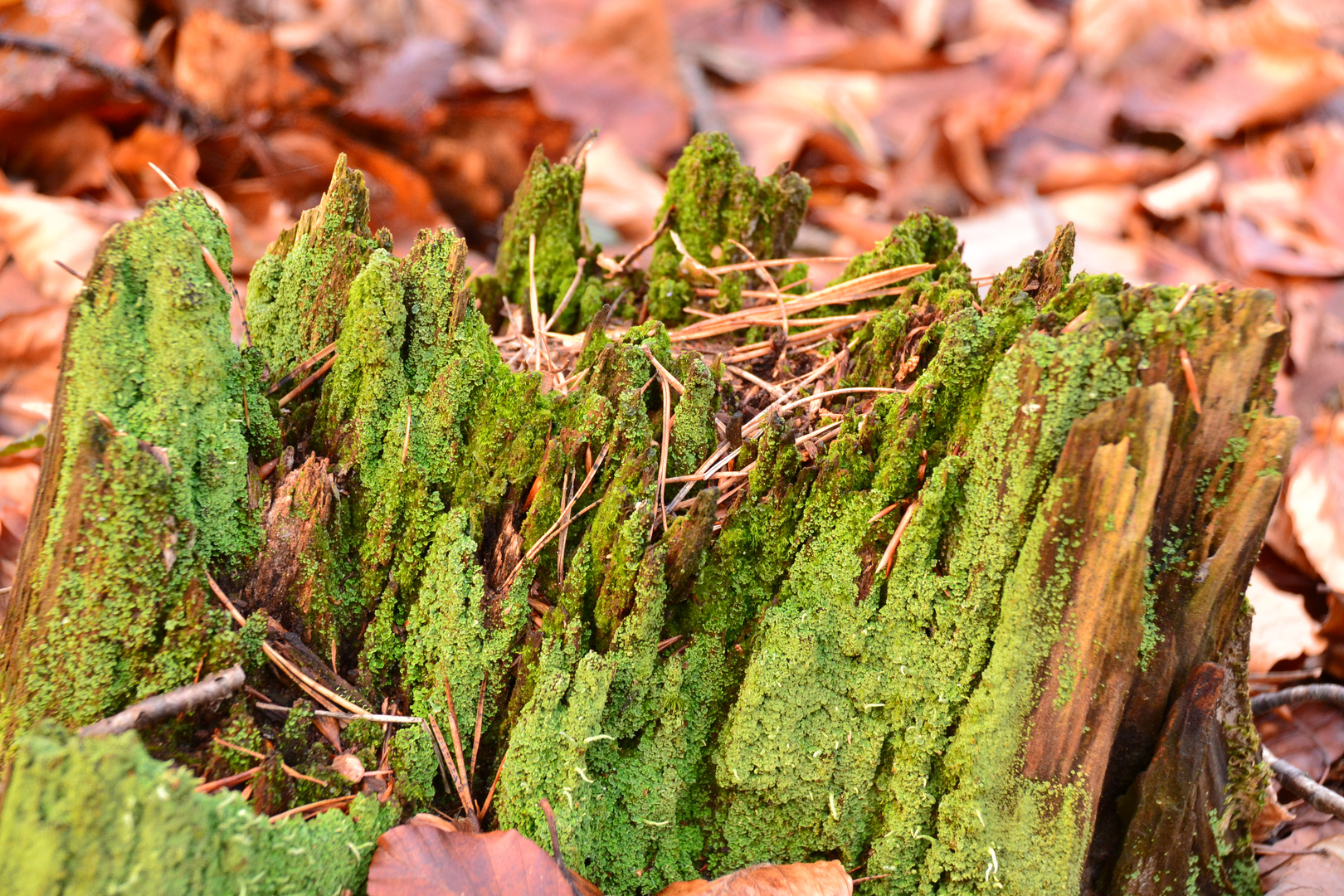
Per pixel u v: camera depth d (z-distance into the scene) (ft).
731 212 2.68
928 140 5.65
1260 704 2.68
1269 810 2.53
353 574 2.44
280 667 2.40
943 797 2.41
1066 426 2.34
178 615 2.36
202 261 2.37
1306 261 4.74
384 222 4.55
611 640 2.41
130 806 2.23
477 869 2.33
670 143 5.85
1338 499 3.05
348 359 2.43
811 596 2.42
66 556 2.34
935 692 2.40
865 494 2.41
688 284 2.69
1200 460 2.35
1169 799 2.38
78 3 4.49
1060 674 2.37
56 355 3.12
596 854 2.42
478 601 2.41
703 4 7.45
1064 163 5.81
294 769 2.37
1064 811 2.38
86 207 3.59
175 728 2.35
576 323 2.69
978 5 8.06
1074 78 6.91
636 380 2.47
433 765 2.41
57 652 2.35
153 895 2.24
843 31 8.12
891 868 2.42
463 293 2.44
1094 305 2.34
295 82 4.70
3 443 2.97
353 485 2.45
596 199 4.99
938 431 2.41
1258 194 5.33
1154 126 6.40
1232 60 6.84
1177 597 2.37
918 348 2.46
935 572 2.40
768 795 2.42
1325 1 6.82
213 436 2.38
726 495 2.46
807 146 5.69
